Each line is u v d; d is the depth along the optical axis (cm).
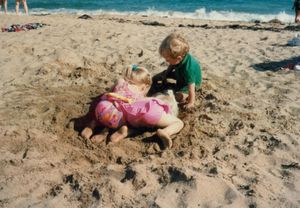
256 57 350
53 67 308
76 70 302
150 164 173
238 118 223
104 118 199
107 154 186
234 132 206
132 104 200
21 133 200
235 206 145
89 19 697
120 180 163
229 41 432
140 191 155
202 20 760
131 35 447
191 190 153
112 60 335
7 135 198
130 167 169
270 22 739
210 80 284
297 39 402
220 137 202
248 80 287
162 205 146
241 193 154
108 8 1058
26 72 301
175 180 160
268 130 209
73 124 212
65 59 329
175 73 247
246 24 680
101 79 285
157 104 203
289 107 237
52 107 234
